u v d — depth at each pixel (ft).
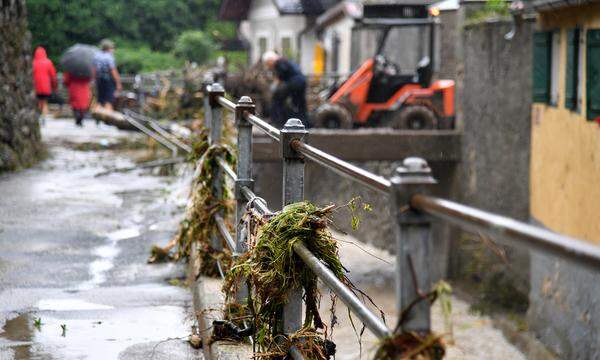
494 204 68.23
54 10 152.66
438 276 8.51
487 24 68.44
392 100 83.66
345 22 127.54
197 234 21.20
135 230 28.37
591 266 5.65
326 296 48.75
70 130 68.54
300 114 72.59
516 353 47.01
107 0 166.30
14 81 44.09
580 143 44.39
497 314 54.70
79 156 49.93
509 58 67.05
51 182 39.19
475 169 69.56
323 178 78.48
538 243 6.10
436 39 83.51
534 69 52.60
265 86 89.92
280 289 13.16
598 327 39.29
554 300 46.09
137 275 22.58
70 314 18.99
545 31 50.70
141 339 17.30
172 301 20.11
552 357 45.24
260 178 75.25
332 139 70.59
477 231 6.98
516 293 57.57
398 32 88.07
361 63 89.81
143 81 95.76
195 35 168.35
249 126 17.84
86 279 22.18
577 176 44.88
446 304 7.66
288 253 12.98
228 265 19.29
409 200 7.97
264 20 163.84
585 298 41.14
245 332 15.84
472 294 60.39
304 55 150.51
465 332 49.44
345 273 13.20
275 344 13.58
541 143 52.31
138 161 47.83
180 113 81.51
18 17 45.34
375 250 71.56
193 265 21.81
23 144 44.68
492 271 61.21
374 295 58.13
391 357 8.13
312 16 149.48
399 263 8.04
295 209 13.28
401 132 71.00
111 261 24.14
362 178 9.57
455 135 71.56
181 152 47.65
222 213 21.06
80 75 74.38
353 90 83.87
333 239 13.10
